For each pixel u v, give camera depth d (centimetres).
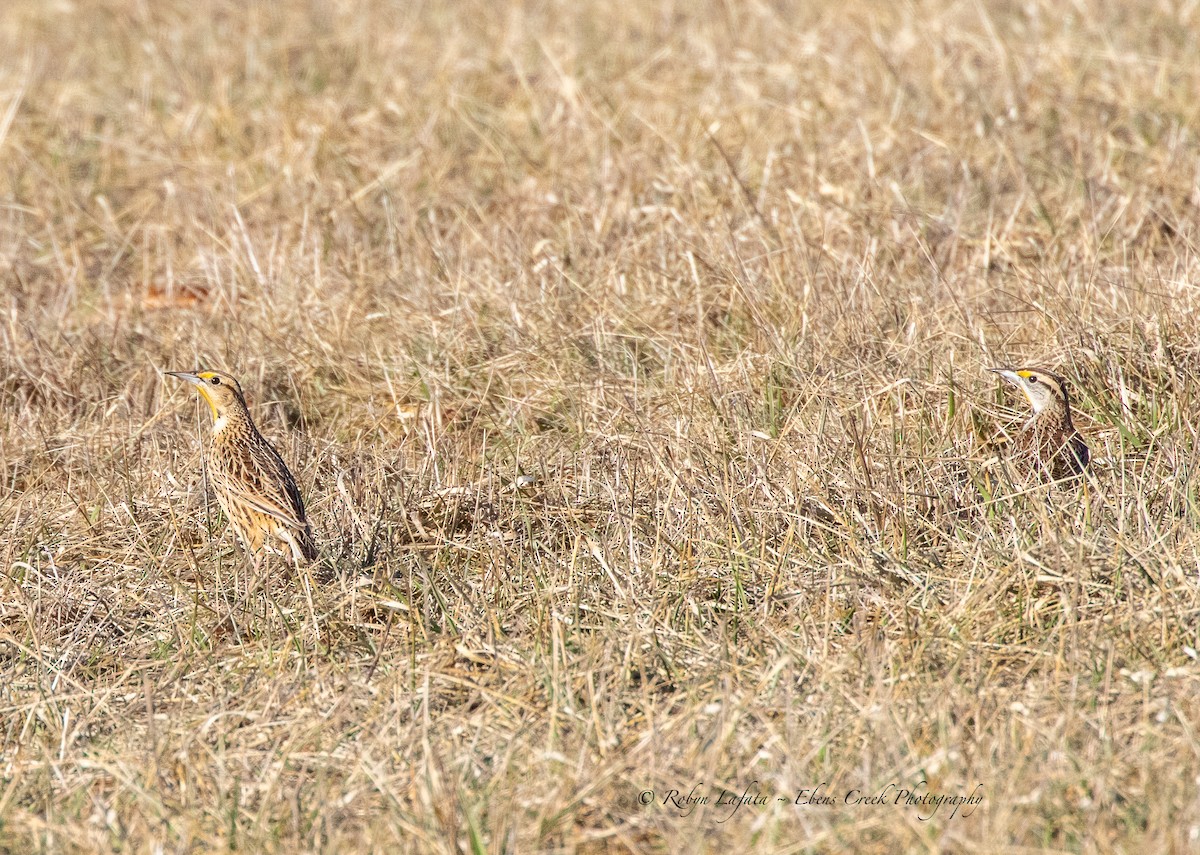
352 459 1702
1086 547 1305
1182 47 2758
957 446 1552
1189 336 1705
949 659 1202
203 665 1319
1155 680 1145
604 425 1708
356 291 2158
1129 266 1991
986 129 2477
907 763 1057
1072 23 2875
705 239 2106
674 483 1502
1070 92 2567
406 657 1298
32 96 3105
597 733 1137
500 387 1888
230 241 2389
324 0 3678
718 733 1107
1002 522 1405
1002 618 1252
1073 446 1497
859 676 1189
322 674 1275
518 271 2139
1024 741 1073
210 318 2169
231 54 3284
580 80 2858
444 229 2383
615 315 1969
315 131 2703
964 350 1775
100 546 1547
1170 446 1463
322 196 2495
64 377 1978
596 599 1355
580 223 2238
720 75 2769
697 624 1316
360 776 1110
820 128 2516
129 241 2533
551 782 1080
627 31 3266
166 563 1508
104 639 1390
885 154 2409
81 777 1138
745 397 1709
